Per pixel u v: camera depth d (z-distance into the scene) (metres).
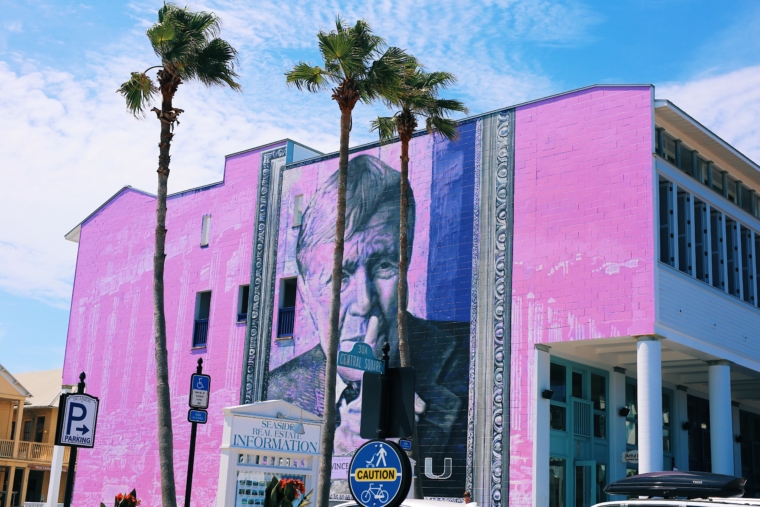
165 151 22.27
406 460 8.24
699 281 26.28
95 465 37.66
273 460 22.30
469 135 28.91
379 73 22.31
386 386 8.74
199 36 22.91
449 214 28.77
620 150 25.44
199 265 36.34
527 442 25.28
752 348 28.72
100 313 40.16
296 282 32.78
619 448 28.33
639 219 24.66
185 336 35.91
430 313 28.39
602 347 26.72
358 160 31.70
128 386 37.62
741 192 30.19
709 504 10.20
